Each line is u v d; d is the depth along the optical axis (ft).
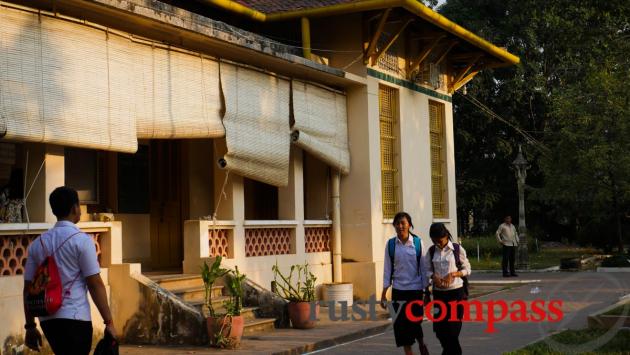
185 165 47.96
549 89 128.36
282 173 44.88
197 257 40.60
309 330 38.45
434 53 61.87
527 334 37.04
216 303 38.27
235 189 43.32
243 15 47.42
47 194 31.94
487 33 124.16
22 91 28.73
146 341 34.09
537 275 76.33
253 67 42.60
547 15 56.34
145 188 45.27
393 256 28.19
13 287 29.32
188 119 37.52
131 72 34.35
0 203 30.53
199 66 38.63
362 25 51.62
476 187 129.29
